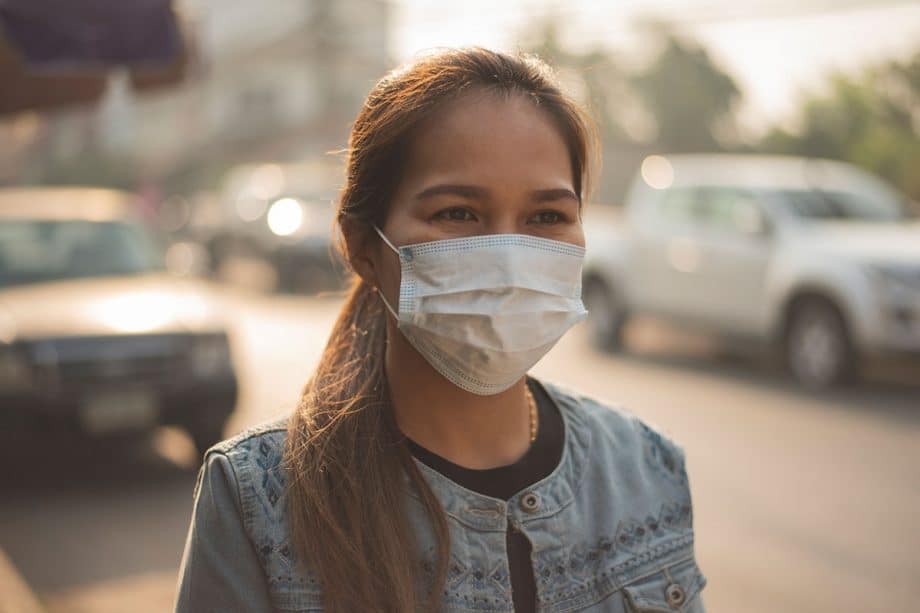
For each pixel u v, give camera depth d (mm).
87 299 5328
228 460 1074
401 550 1034
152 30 4375
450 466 1103
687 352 9211
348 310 1250
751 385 7438
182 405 5086
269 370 8031
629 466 1193
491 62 1093
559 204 1089
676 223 8484
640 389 7383
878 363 6672
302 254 13344
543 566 1098
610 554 1134
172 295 5512
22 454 5676
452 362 1095
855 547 4020
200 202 19906
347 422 1084
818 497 4668
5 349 4809
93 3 4238
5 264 5629
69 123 33125
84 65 4262
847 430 5957
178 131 33500
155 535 4348
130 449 5836
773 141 25125
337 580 1012
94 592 3699
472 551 1070
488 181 1060
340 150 1293
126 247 6023
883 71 22938
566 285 1115
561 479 1142
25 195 6598
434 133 1068
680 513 1195
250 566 1041
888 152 20688
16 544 4219
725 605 3457
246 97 31594
